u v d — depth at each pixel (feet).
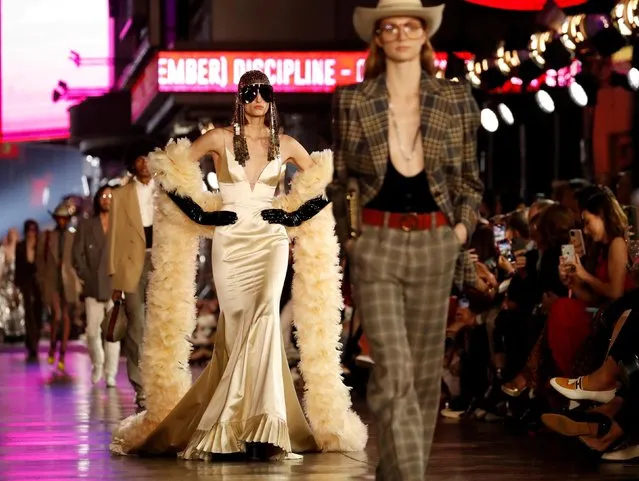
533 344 35.60
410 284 21.42
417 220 21.27
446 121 21.34
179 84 79.15
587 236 35.04
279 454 30.09
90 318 56.29
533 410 35.35
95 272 55.88
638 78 48.44
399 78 21.59
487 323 38.34
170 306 32.17
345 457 30.81
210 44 79.36
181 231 31.99
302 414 31.24
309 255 32.32
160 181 31.63
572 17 49.14
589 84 52.60
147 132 106.52
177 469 28.86
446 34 78.95
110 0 120.88
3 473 28.53
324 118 85.35
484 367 39.09
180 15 100.07
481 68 60.08
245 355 30.55
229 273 31.19
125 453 31.73
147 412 31.96
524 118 62.80
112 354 54.90
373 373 21.33
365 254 21.21
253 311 30.96
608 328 30.63
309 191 31.99
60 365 66.44
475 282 22.39
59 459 30.89
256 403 30.25
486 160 71.56
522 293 36.55
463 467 28.35
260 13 87.81
